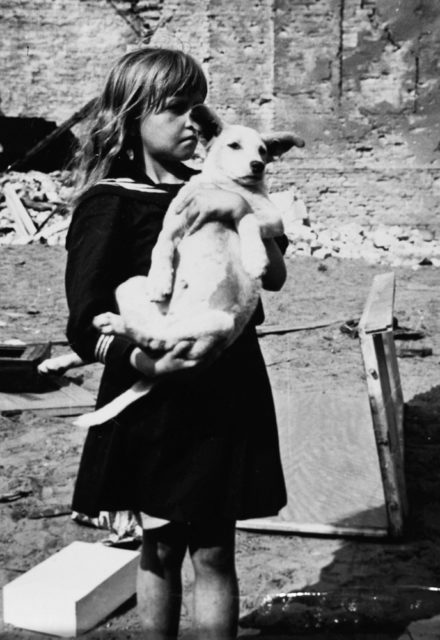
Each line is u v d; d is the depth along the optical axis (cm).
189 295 221
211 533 236
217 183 230
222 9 1491
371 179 1479
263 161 231
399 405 509
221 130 235
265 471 236
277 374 677
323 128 1483
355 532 378
